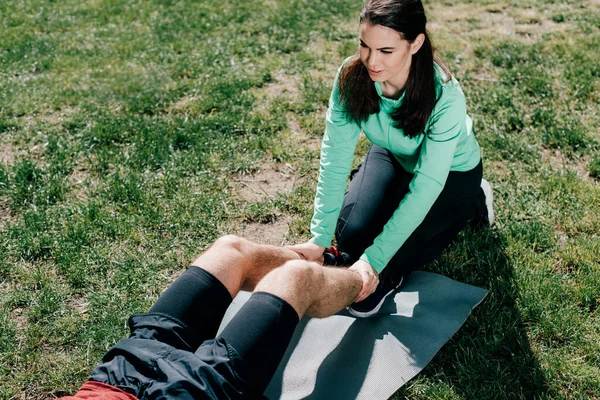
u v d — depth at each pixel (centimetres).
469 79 488
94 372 183
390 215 285
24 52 573
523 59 518
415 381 246
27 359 259
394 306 281
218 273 202
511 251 314
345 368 249
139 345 182
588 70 485
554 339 265
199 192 365
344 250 286
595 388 241
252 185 375
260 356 181
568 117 429
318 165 391
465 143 265
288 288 196
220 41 586
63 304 288
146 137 421
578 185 359
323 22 625
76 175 387
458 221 291
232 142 413
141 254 317
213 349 180
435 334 263
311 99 466
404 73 232
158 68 529
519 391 242
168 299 193
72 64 547
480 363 252
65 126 442
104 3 710
